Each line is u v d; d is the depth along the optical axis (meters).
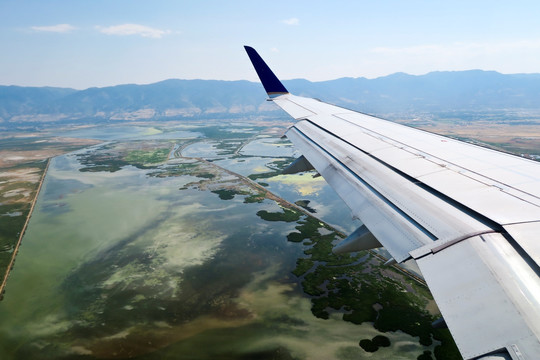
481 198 9.28
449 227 7.92
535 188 9.88
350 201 11.22
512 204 8.73
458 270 6.36
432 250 7.14
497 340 4.75
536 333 4.69
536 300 5.36
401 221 8.91
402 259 7.40
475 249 6.77
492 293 5.60
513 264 6.21
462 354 4.75
